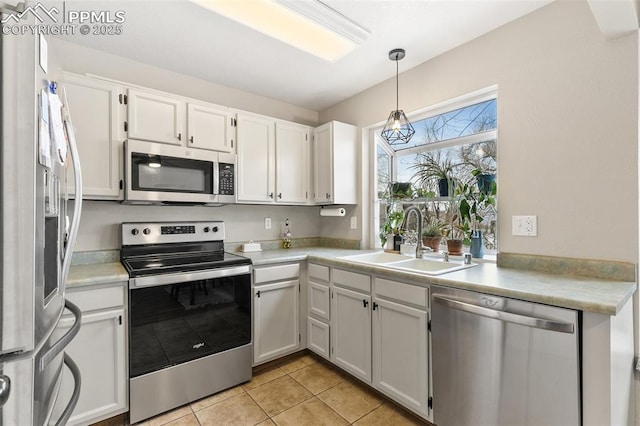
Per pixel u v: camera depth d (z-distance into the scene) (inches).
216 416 73.4
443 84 88.9
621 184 58.6
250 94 116.6
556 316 48.3
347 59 92.2
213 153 93.4
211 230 103.6
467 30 78.0
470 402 59.2
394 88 103.3
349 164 115.4
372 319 80.2
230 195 96.5
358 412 74.6
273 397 81.0
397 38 81.3
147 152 82.0
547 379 49.3
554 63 67.2
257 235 117.4
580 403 46.6
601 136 60.9
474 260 82.7
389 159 114.8
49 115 33.7
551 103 67.6
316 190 117.6
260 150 105.7
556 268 66.6
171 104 88.6
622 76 58.5
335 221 127.6
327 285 95.2
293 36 74.4
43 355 31.0
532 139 70.5
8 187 26.6
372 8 69.5
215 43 84.0
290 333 99.1
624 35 57.9
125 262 83.6
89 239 85.7
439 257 91.9
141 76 94.2
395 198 100.6
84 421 65.1
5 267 26.5
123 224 88.0
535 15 70.2
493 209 86.1
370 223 117.6
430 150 102.5
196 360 79.1
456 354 61.5
